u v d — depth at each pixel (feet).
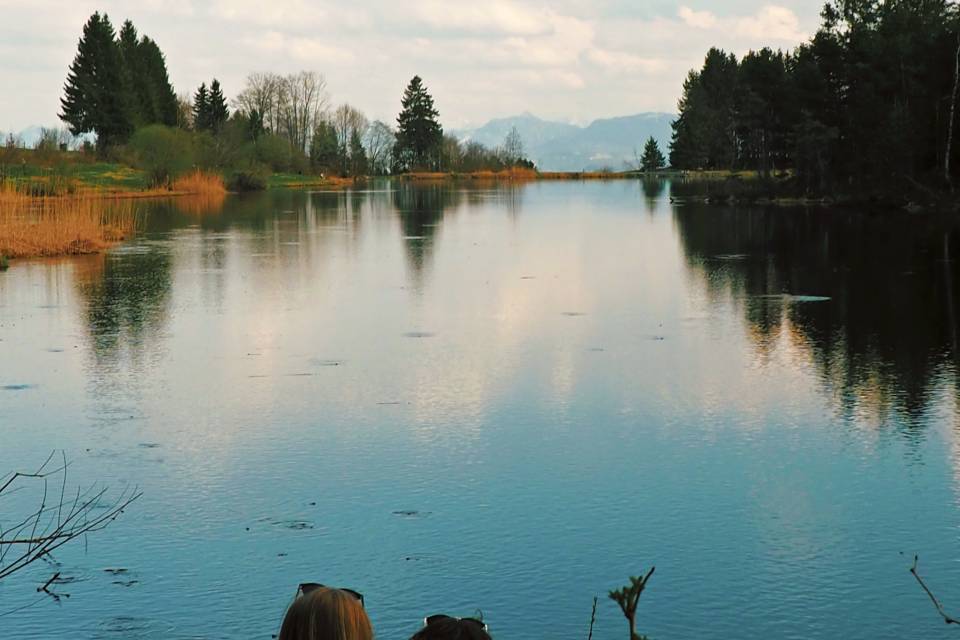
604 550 34.09
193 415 50.90
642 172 595.47
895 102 211.61
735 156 441.68
